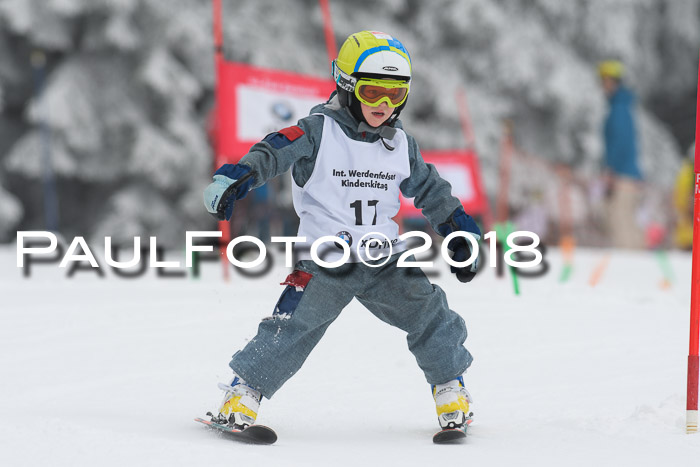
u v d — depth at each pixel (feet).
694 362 21.30
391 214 23.03
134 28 118.21
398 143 23.09
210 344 34.60
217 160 53.52
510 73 133.59
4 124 127.75
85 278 53.06
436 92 129.70
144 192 120.78
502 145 132.87
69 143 118.01
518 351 33.81
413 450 20.53
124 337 35.58
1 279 51.90
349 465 18.84
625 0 143.23
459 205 23.49
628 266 67.77
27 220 130.31
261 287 48.98
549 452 19.98
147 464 17.54
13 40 124.16
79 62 119.24
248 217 74.95
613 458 19.21
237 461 17.94
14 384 28.32
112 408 25.20
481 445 21.03
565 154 139.03
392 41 22.43
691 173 81.30
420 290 22.58
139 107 119.65
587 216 129.18
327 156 22.29
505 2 138.41
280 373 21.80
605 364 31.58
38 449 18.40
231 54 121.90
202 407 25.48
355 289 22.45
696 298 21.57
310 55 125.59
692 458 19.08
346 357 32.55
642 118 152.35
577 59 141.18
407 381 29.22
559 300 45.78
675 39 161.68
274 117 54.19
